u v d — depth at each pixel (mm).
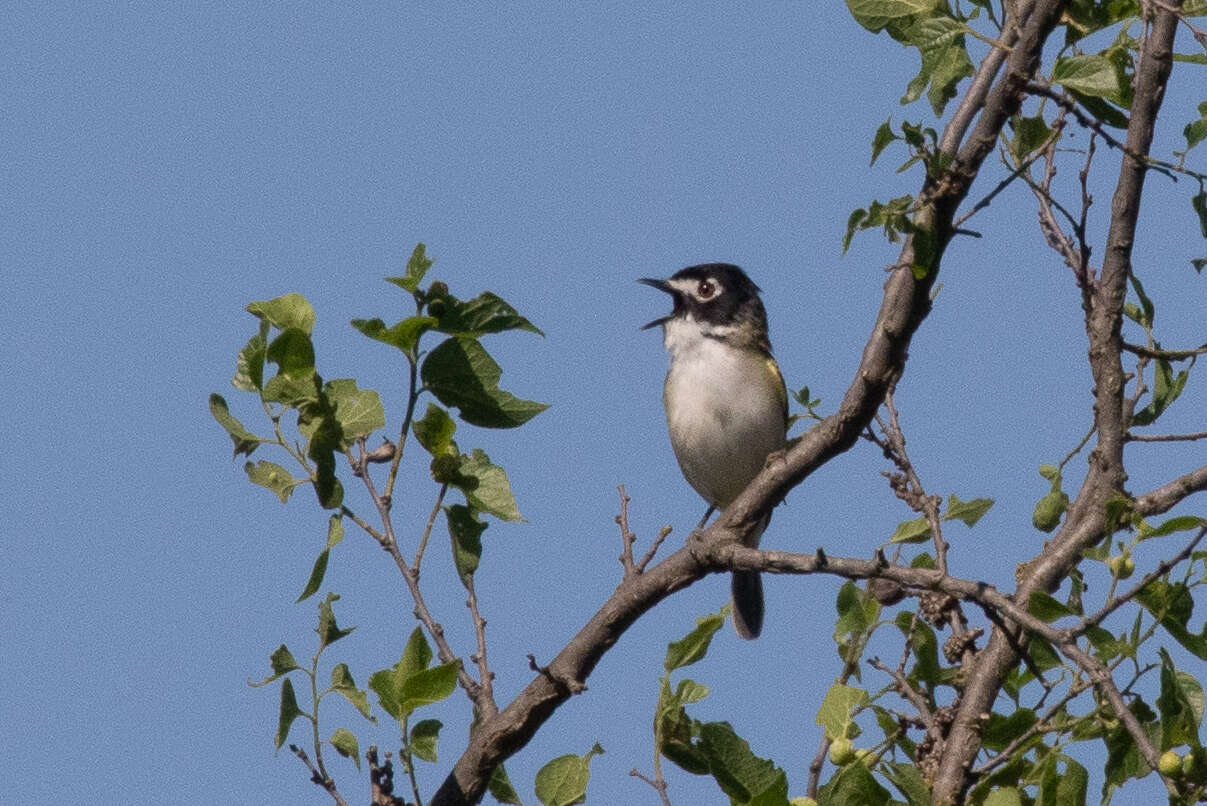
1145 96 11008
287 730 9219
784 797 7992
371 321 9828
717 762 8297
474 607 10359
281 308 10047
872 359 10570
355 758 9297
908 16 10141
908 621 11109
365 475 9883
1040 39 9359
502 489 10266
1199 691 8562
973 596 8234
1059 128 10898
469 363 10109
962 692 10664
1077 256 11969
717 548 10484
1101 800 8531
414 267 9922
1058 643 7941
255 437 9844
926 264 9633
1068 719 9508
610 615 10617
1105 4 11133
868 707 9875
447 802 9891
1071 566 10617
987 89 11680
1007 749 8938
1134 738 7512
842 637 10172
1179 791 8125
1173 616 8562
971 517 10945
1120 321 11273
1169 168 10766
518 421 10219
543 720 10078
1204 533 8086
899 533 10492
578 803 9312
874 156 9828
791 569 9266
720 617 9094
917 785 8500
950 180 9438
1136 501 10672
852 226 9352
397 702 9117
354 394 10117
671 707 8922
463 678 10211
